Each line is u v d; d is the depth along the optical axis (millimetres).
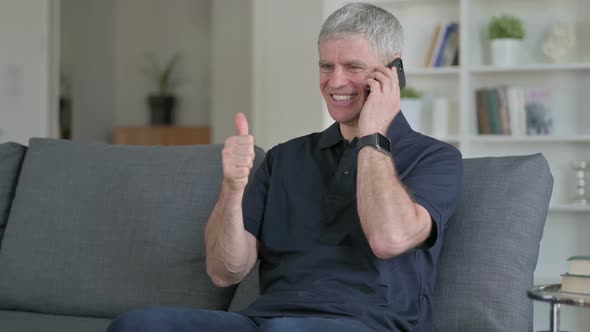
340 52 1895
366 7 1923
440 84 4574
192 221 2203
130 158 2344
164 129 8242
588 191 4250
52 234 2305
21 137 5750
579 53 4301
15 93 5758
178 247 2193
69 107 8312
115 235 2254
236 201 1817
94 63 8609
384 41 1903
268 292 1866
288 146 2014
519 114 4301
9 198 2465
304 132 4582
